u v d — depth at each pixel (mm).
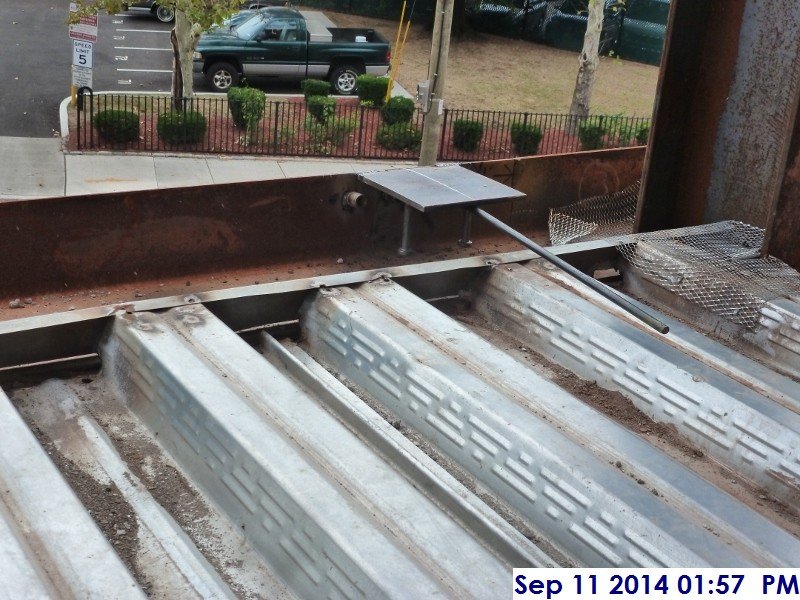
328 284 3670
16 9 30609
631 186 5582
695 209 4695
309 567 2299
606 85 29203
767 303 3703
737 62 4379
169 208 3922
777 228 4012
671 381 3227
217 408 2711
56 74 23562
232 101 19391
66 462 2775
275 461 2490
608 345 3445
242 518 2545
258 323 3584
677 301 4051
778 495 2861
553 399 3023
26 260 3674
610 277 4359
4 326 3174
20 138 18078
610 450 2779
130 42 28047
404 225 4465
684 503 2568
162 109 21172
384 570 2146
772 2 4203
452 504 2631
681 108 4551
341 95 24594
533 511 2684
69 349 3273
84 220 3750
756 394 3135
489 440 2854
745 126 4406
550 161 5188
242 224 4121
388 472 2557
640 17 32312
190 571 2355
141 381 3043
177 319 3268
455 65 29672
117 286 3887
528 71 29812
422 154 15977
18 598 1962
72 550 2168
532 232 5262
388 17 35188
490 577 2229
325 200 4305
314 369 3373
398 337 3285
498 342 3723
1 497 2305
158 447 2898
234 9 18703
